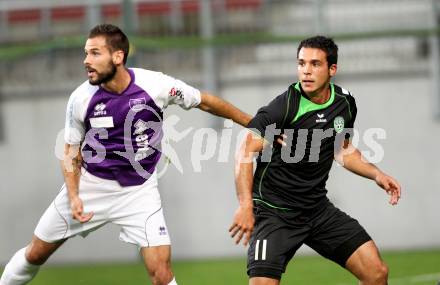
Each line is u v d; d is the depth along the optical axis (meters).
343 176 35.88
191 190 35.53
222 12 36.78
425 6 36.50
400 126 36.06
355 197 35.81
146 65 35.88
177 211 35.62
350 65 36.22
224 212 35.59
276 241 15.27
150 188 16.34
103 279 28.88
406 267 29.28
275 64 36.12
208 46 34.22
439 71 36.00
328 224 15.66
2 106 36.16
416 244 35.94
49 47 33.38
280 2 36.91
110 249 35.34
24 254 17.03
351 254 15.45
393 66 36.12
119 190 16.20
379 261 15.30
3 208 36.00
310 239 15.88
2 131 36.16
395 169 36.06
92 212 16.25
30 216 35.91
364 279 15.40
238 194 14.48
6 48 33.66
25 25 37.41
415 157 36.03
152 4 36.44
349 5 36.72
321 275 27.84
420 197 36.00
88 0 37.00
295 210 15.56
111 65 15.21
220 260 34.25
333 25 36.69
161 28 36.41
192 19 36.34
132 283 27.58
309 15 36.75
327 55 15.08
